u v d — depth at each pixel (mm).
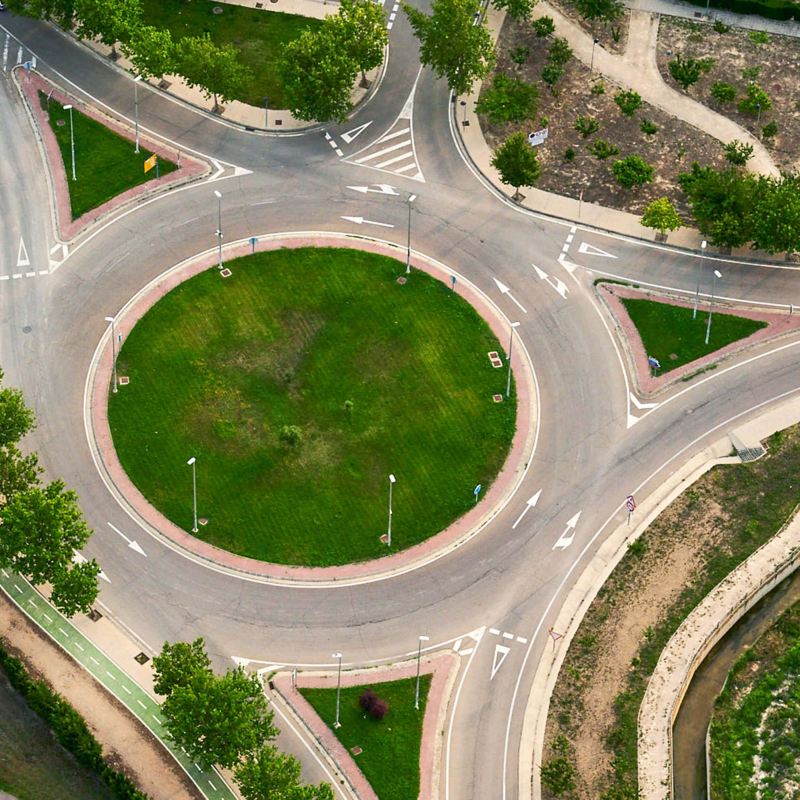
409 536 185250
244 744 159375
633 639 177750
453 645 176875
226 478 189375
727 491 190375
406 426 194500
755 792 166750
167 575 181875
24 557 172875
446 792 165500
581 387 199375
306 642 176750
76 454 191375
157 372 198750
